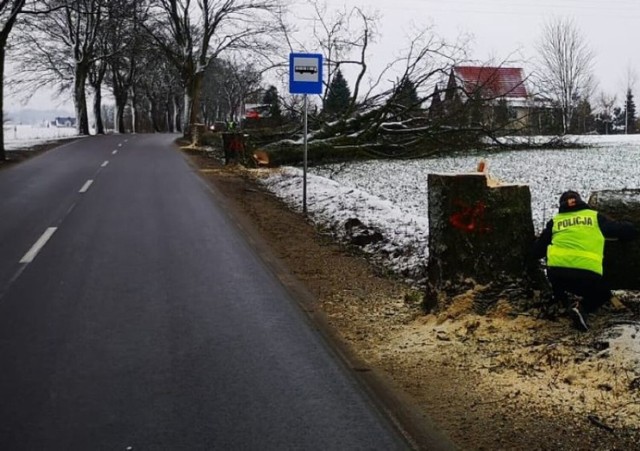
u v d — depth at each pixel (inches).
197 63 1891.0
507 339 236.8
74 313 283.7
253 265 373.4
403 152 967.0
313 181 709.9
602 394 190.1
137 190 665.6
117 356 235.8
